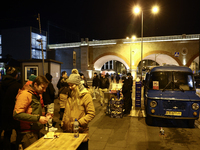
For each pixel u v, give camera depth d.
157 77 6.37
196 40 30.00
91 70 36.53
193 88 6.04
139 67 65.81
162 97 5.46
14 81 3.39
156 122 6.12
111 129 5.33
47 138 2.26
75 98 2.56
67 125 2.59
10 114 3.16
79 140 2.21
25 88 2.47
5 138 3.28
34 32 35.34
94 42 36.16
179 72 6.30
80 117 2.55
